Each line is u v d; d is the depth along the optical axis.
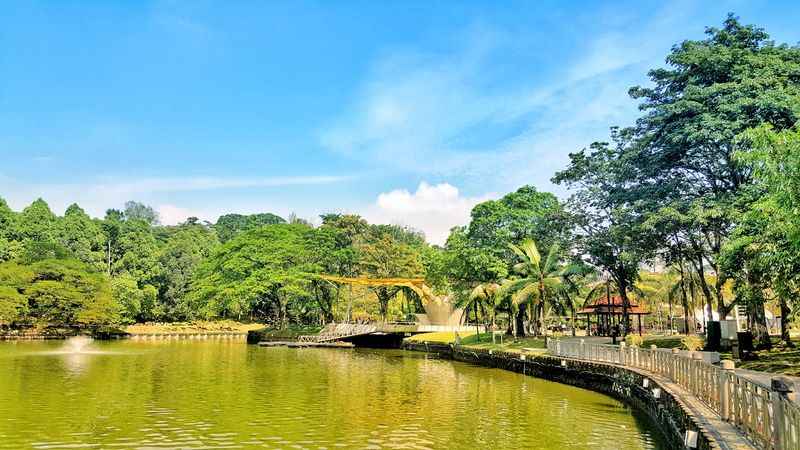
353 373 37.38
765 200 21.80
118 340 72.81
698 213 31.44
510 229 52.94
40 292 66.62
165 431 19.09
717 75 34.38
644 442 18.06
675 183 35.50
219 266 79.44
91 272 74.31
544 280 44.47
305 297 81.38
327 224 81.00
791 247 20.80
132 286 80.44
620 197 38.31
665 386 19.62
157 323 89.62
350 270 78.94
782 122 30.06
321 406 24.22
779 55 33.25
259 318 96.81
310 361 46.22
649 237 36.06
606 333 53.91
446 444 17.77
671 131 34.69
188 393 27.34
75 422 20.25
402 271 74.94
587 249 43.47
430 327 67.00
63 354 48.19
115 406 23.47
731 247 25.48
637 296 60.25
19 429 19.06
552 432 19.48
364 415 22.31
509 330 56.31
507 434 19.16
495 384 32.06
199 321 90.44
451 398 26.80
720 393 14.09
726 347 33.06
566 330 64.50
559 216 45.03
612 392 27.45
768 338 33.00
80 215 91.75
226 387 29.62
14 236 78.88
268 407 23.80
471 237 54.88
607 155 44.09
